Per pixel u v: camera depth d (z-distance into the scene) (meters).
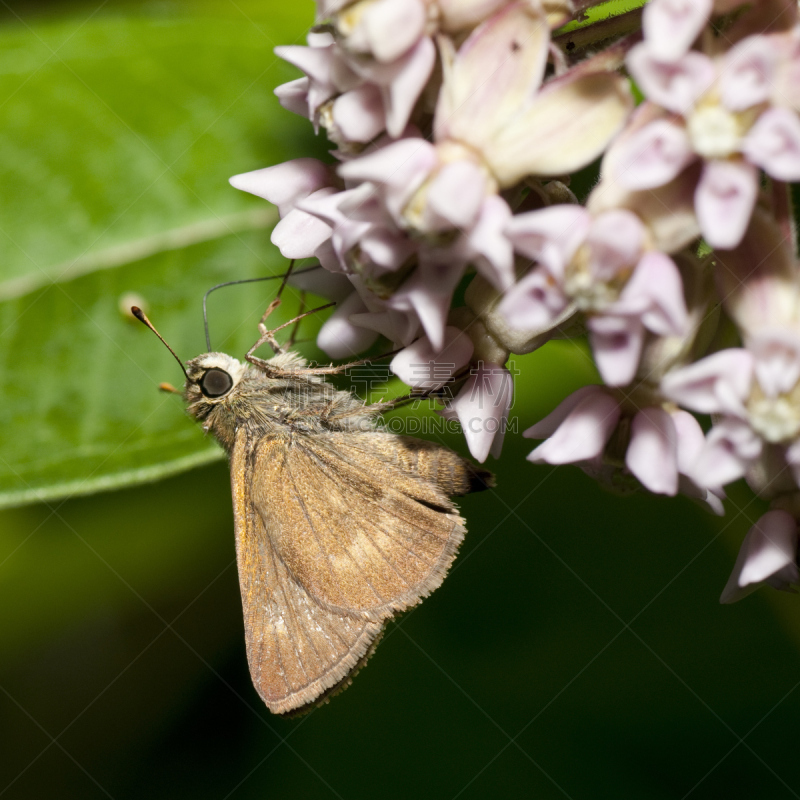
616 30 0.24
